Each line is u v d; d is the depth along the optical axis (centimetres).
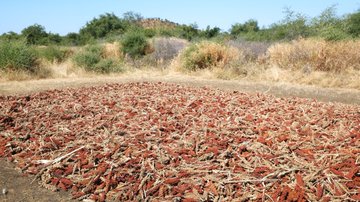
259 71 1020
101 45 1530
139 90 703
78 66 1166
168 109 510
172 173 297
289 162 306
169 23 4762
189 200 259
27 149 366
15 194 283
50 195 282
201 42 1244
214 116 467
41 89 805
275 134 378
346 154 315
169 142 369
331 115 463
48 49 1506
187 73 1107
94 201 271
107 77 1057
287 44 1166
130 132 401
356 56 995
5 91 768
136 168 310
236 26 2577
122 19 3141
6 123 445
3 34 2445
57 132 409
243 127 406
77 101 582
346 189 261
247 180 279
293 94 755
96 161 328
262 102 565
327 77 904
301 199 248
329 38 1113
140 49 1467
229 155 329
